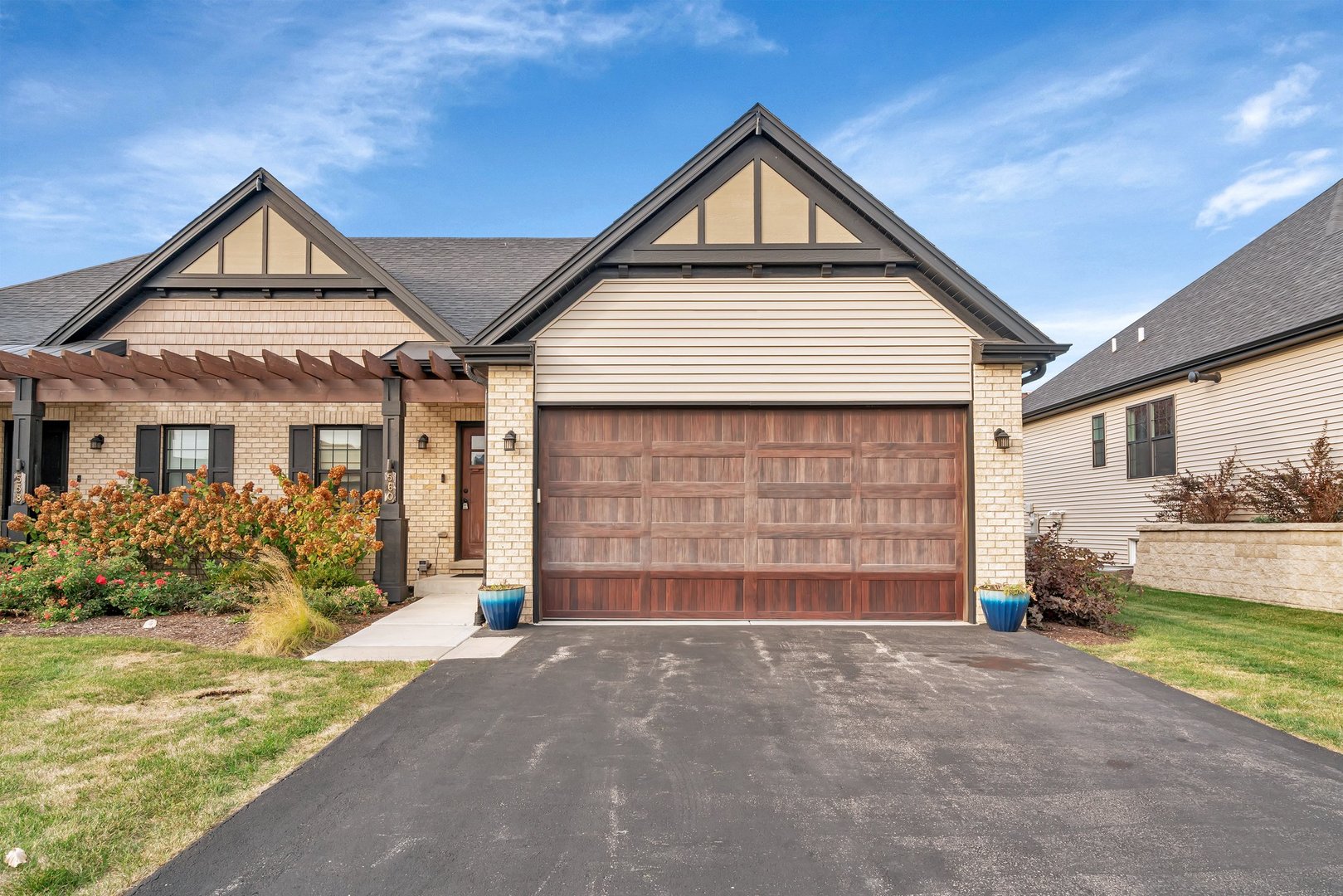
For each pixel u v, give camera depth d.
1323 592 9.38
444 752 4.16
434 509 11.12
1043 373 8.41
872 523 8.41
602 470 8.48
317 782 3.74
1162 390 14.92
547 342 8.47
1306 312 11.20
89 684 5.23
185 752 4.05
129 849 3.03
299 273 10.70
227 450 10.89
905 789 3.69
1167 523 12.35
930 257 8.23
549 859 2.99
